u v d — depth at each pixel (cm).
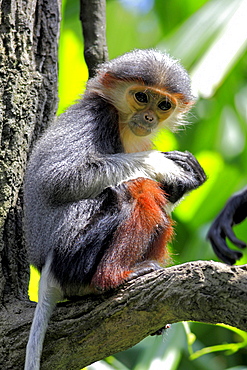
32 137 1086
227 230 1118
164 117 1200
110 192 1000
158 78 1153
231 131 1975
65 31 1778
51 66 1130
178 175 1104
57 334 912
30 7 1078
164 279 851
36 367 888
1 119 1034
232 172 1758
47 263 984
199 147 1947
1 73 1038
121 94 1152
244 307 793
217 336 1659
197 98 1364
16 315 978
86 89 1169
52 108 1132
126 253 964
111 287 909
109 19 2100
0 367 940
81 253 966
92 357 910
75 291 963
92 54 1267
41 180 1009
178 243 1745
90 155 1037
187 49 1505
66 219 988
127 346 898
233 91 1941
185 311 834
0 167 1036
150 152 1105
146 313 861
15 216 1052
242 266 820
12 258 1040
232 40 1448
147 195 1002
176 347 1347
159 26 2094
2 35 1043
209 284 816
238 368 1434
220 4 1530
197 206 1730
